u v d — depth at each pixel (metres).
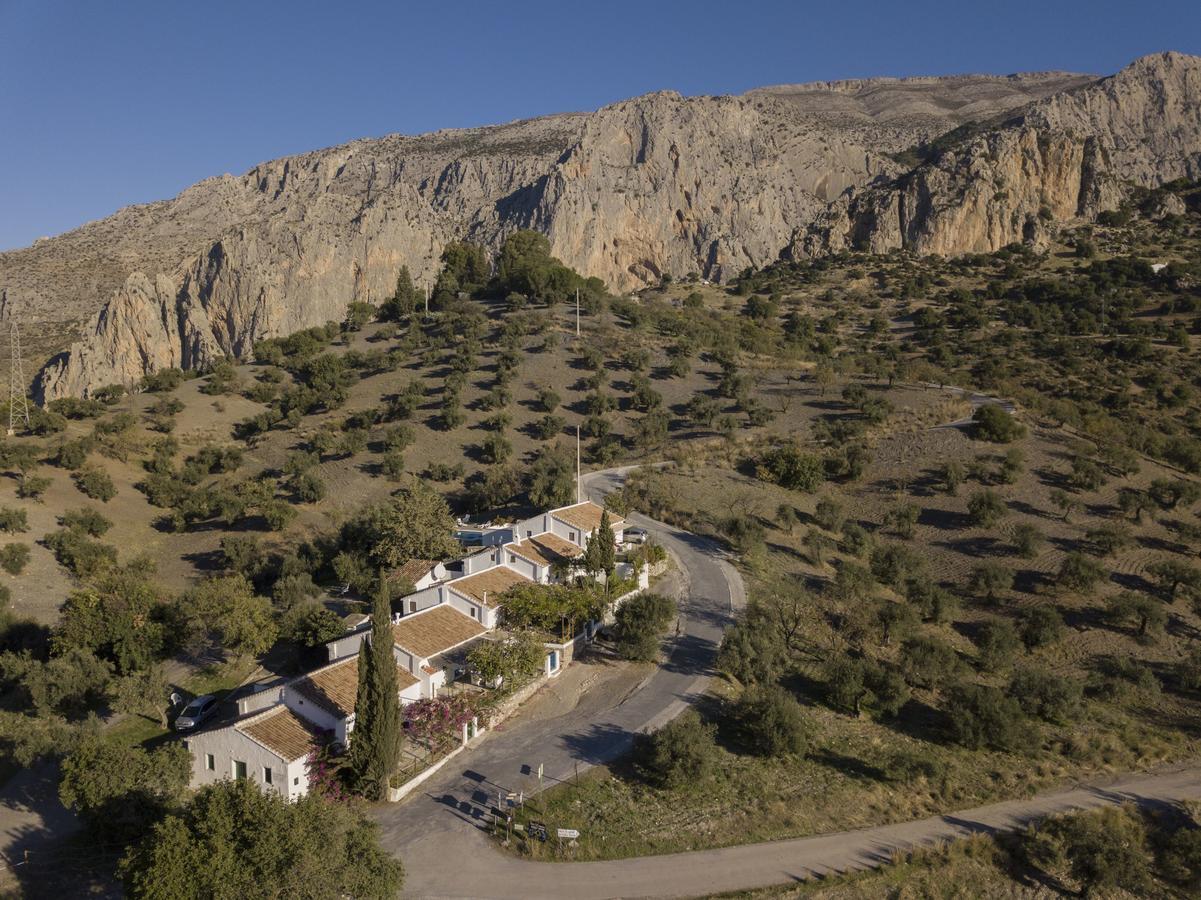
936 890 32.25
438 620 47.84
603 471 90.50
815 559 67.62
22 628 54.78
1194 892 32.97
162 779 34.19
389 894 27.39
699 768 36.84
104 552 68.50
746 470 88.69
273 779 34.78
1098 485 76.50
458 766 38.81
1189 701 48.34
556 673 48.41
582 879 31.25
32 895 30.08
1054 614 55.62
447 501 83.88
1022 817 37.12
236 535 74.94
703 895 30.73
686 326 143.38
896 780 39.25
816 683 48.00
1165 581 60.84
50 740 38.38
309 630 50.81
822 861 33.22
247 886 25.02
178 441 104.25
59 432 102.12
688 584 61.81
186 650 53.59
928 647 49.28
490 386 113.94
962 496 77.38
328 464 94.31
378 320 166.88
